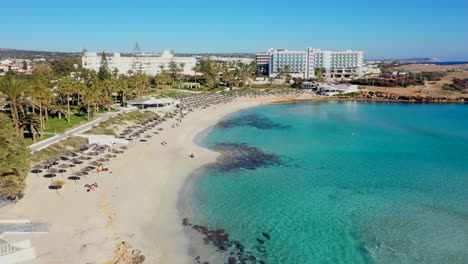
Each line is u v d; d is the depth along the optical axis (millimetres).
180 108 136625
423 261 37344
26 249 33156
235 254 37906
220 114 133375
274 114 136625
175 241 39812
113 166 63000
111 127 89938
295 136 97062
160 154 73812
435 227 44500
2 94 66562
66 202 46562
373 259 37719
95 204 46875
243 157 75000
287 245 40125
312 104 169250
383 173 65500
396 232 43344
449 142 90500
